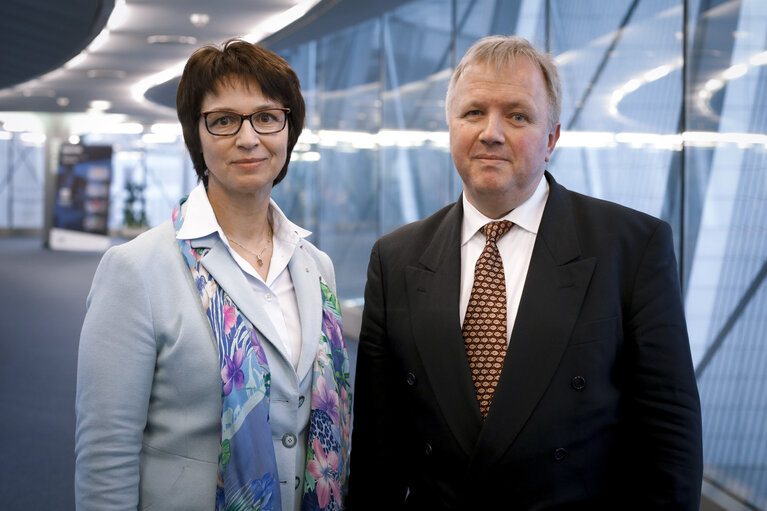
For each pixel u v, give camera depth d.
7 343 7.84
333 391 1.65
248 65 1.57
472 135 1.58
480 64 1.58
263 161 1.58
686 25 3.20
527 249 1.65
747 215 2.86
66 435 4.75
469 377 1.56
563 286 1.56
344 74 8.15
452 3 5.70
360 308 7.77
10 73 11.65
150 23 8.39
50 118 21.55
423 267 1.71
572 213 1.66
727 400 3.00
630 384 1.55
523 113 1.56
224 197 1.64
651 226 1.59
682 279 3.26
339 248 8.44
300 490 1.61
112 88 14.19
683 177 3.24
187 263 1.57
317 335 1.65
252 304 1.56
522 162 1.56
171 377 1.50
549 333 1.53
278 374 1.56
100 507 1.43
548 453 1.49
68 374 6.44
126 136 25.64
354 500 1.79
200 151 1.65
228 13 7.73
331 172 8.65
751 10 2.83
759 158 2.78
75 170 21.34
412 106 6.54
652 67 3.46
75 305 10.62
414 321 1.66
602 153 3.84
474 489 1.51
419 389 1.62
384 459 1.75
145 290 1.50
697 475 1.48
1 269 15.72
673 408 1.49
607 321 1.52
